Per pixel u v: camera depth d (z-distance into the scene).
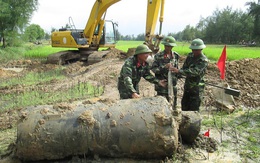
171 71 4.78
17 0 24.02
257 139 4.71
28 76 11.16
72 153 3.61
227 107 6.11
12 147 4.06
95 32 15.70
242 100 7.01
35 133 3.46
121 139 3.51
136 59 4.27
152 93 7.77
